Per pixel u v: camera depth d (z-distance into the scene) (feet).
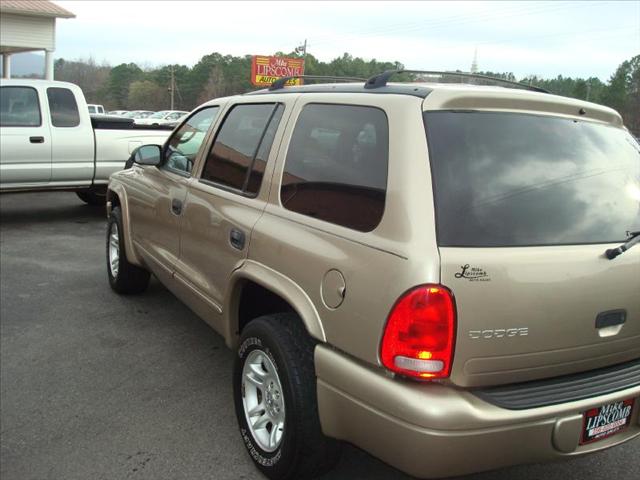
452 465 7.06
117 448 10.43
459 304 7.04
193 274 12.37
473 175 7.70
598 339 8.03
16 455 10.15
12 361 13.84
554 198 8.09
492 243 7.36
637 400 8.43
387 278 7.25
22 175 28.04
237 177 11.22
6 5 61.41
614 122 9.80
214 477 9.69
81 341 15.10
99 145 29.78
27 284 19.84
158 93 340.39
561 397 7.65
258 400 9.98
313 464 8.86
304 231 8.87
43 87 28.48
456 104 8.12
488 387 7.50
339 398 7.85
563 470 10.16
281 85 11.76
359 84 9.77
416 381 7.18
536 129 8.54
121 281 18.12
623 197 8.75
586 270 7.78
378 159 8.09
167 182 14.17
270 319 9.36
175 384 12.87
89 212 33.47
